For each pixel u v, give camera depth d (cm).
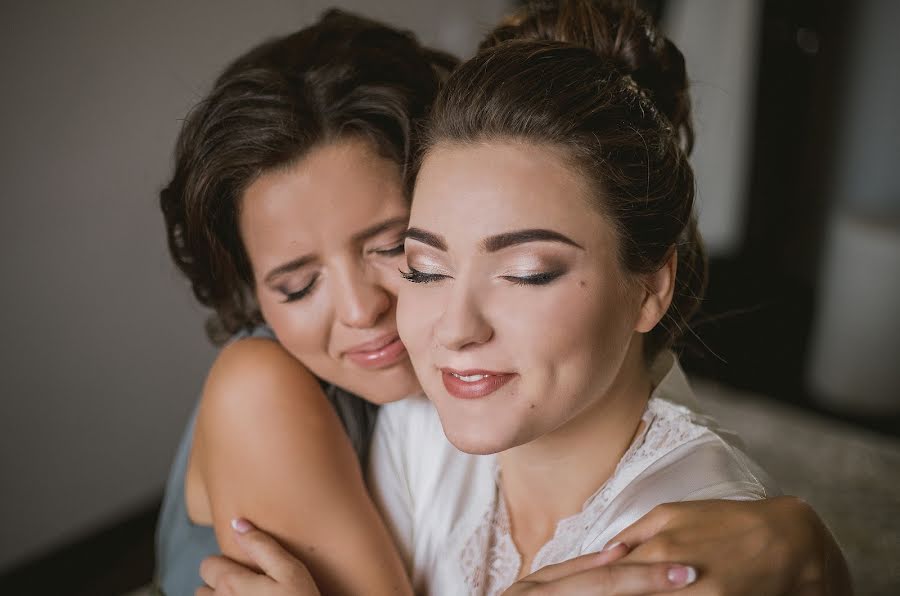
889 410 354
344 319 110
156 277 294
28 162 254
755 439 335
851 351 356
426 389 95
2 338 255
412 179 106
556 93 87
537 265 86
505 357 88
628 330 94
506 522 112
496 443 90
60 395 273
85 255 273
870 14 385
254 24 310
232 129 107
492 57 91
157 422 303
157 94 283
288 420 110
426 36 381
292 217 107
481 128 87
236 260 121
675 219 96
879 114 394
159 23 279
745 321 415
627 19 109
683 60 114
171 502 143
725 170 419
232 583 105
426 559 115
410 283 94
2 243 251
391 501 118
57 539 278
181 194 122
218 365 117
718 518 83
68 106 261
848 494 296
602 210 87
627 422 105
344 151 106
